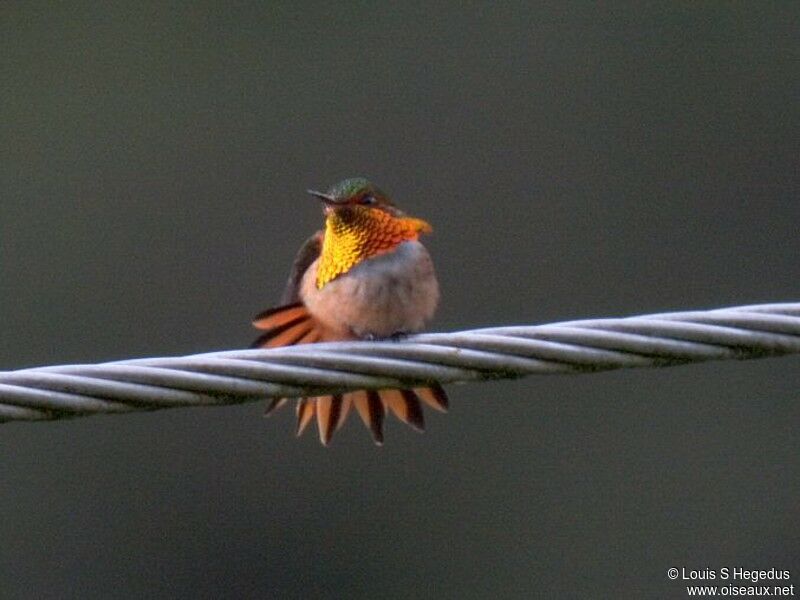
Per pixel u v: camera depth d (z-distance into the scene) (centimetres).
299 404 784
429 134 1684
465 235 1655
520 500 1577
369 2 1712
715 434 1572
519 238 1658
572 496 1569
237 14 1723
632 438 1575
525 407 1589
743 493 1555
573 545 1556
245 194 1683
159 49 1727
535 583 1561
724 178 1675
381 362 630
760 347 623
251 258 1648
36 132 1720
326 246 812
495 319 1631
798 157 1678
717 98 1697
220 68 1722
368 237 803
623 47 1697
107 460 1588
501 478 1584
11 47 1739
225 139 1697
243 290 1633
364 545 1590
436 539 1573
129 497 1585
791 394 1567
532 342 628
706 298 1652
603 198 1666
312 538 1590
